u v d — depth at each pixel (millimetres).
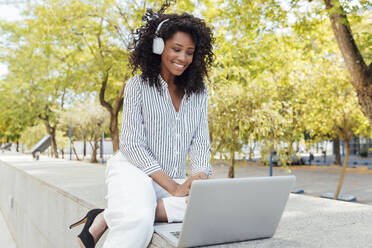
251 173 16906
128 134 1597
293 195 2838
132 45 1758
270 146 6281
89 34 10281
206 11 7430
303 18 6766
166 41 1603
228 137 6164
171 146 1677
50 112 19406
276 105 6754
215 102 6301
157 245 1412
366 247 1337
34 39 11367
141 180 1521
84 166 5953
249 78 7023
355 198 9547
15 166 5980
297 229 1651
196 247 1314
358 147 33594
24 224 4859
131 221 1384
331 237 1498
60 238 2984
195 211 1203
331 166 22297
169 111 1653
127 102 1644
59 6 9305
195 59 1692
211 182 1181
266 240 1447
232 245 1359
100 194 2660
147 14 1723
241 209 1312
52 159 8641
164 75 1674
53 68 14898
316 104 8484
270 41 8148
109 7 8953
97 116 22906
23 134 28312
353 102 8430
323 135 9953
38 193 3953
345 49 5289
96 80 11203
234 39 7273
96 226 1624
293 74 8250
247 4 6629
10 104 18719
